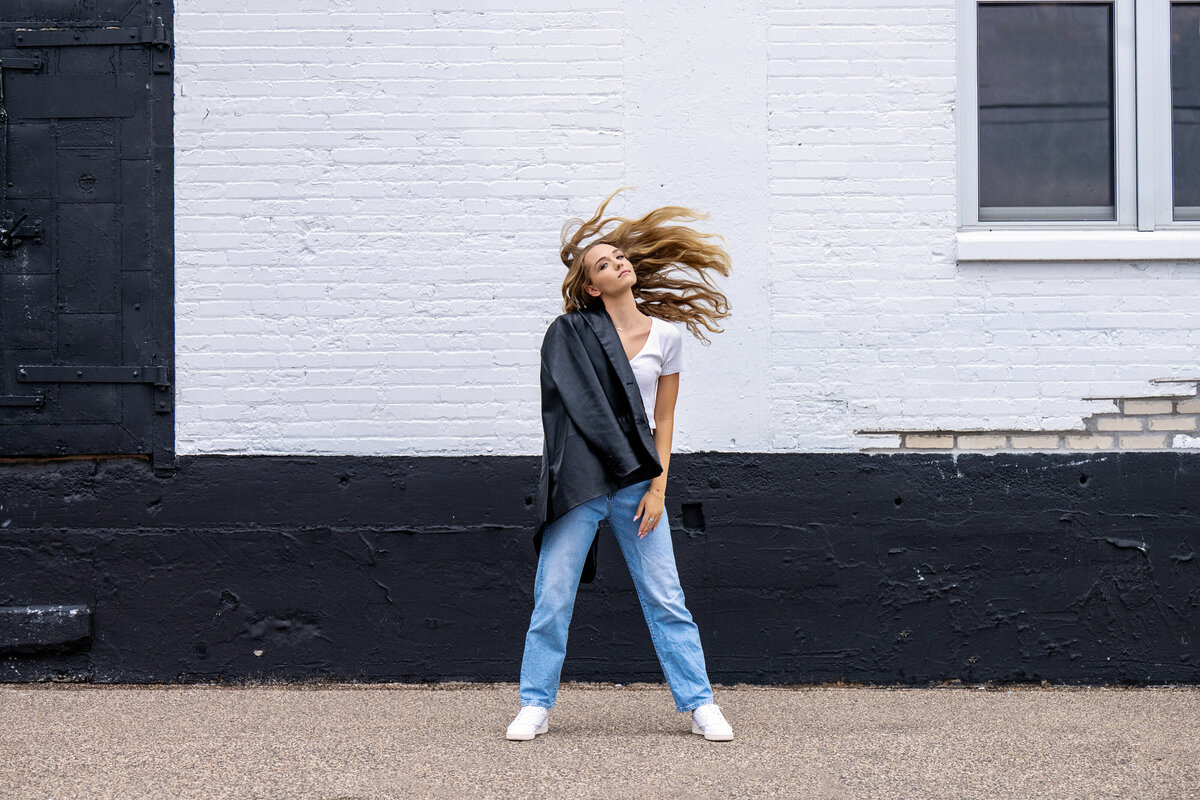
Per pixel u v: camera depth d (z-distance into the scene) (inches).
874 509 175.6
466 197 176.9
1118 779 125.8
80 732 146.9
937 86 176.7
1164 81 181.2
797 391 176.2
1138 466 174.7
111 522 177.3
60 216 177.0
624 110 176.9
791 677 174.9
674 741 140.8
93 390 177.0
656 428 143.4
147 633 176.6
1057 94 181.8
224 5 177.3
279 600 176.6
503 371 176.9
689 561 175.6
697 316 157.2
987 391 175.5
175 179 176.9
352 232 177.2
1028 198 181.9
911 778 126.0
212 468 176.9
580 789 121.2
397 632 176.1
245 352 176.9
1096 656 174.2
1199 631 173.8
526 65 177.0
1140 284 174.9
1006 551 174.9
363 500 176.7
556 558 139.8
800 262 176.4
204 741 142.3
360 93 177.2
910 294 176.1
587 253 142.6
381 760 132.7
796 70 176.9
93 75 177.2
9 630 174.7
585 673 175.2
